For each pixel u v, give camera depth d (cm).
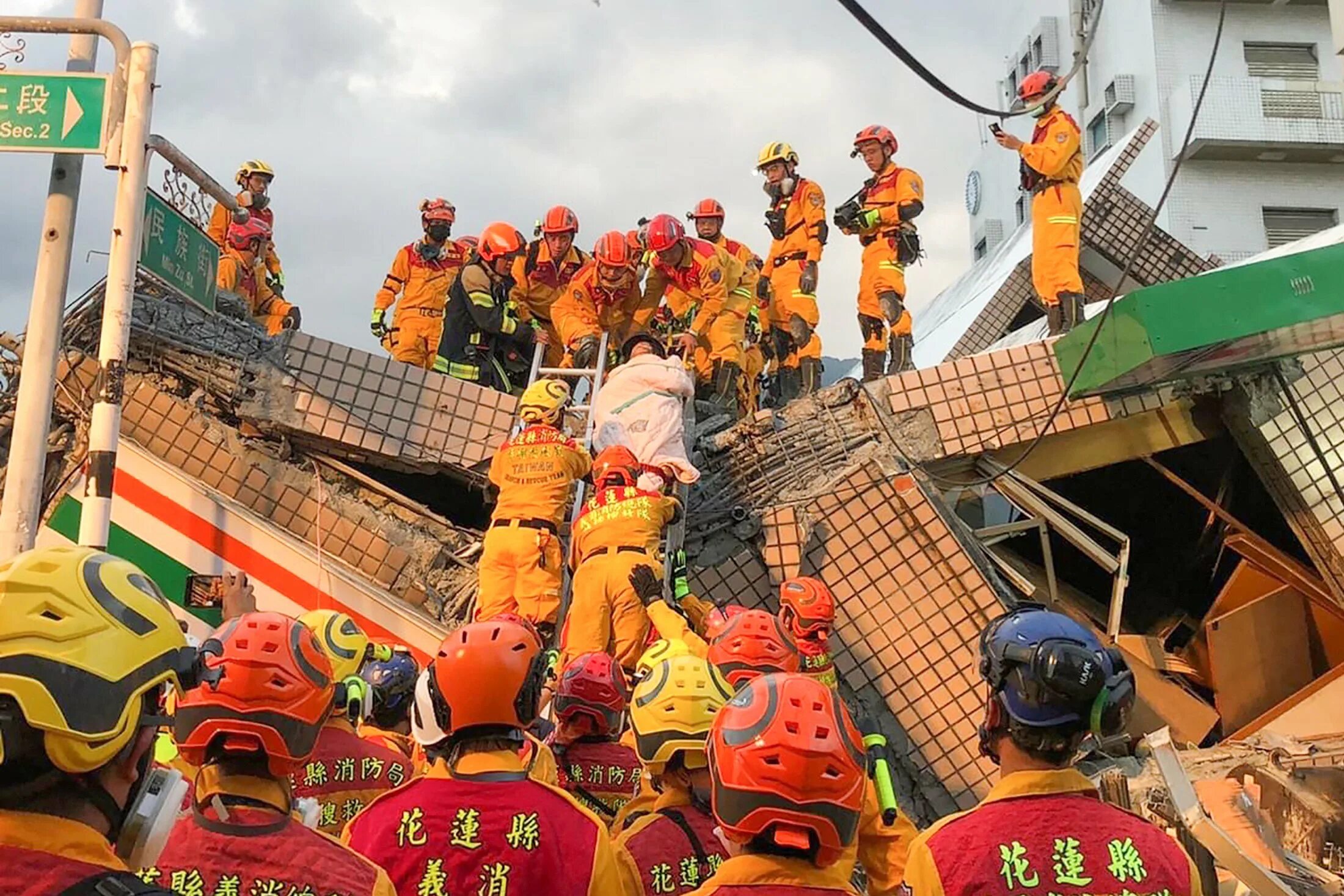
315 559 788
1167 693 855
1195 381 905
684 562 721
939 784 784
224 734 232
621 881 278
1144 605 1057
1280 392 904
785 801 231
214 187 642
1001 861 230
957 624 802
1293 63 2770
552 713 513
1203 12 2781
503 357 1053
